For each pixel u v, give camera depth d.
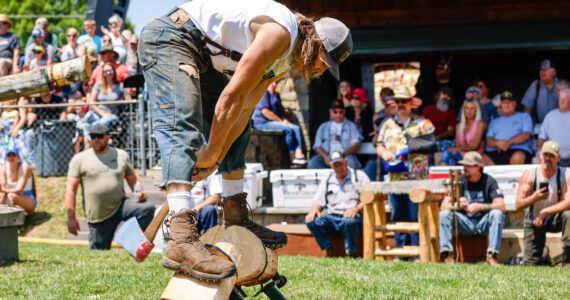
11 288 4.36
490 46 10.41
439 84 10.85
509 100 9.42
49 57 12.14
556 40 10.25
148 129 10.52
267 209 9.09
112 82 10.69
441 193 7.38
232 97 2.61
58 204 10.46
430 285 4.85
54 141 11.21
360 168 9.91
